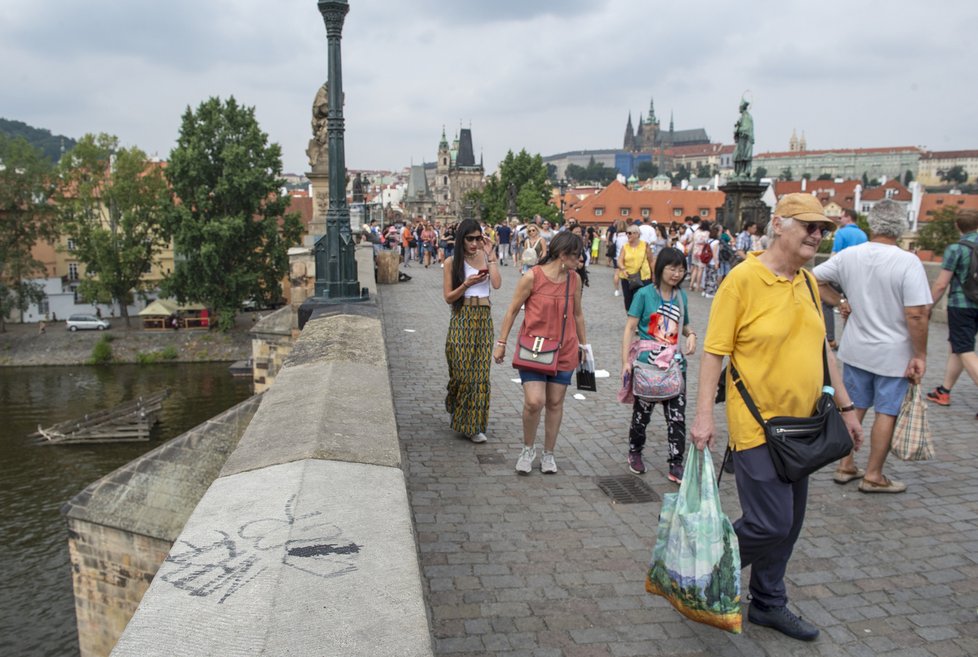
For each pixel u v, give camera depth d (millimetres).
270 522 2752
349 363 5820
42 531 29625
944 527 5352
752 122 26922
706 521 3439
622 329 14188
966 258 7961
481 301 6926
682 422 6172
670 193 115812
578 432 7578
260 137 60438
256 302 64188
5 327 68688
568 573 4551
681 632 3914
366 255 19953
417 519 5344
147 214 66562
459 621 3990
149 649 1938
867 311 5770
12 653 21406
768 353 3627
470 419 7035
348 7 10125
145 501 10148
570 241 5977
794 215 3568
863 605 4258
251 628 2031
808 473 3545
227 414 10266
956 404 8828
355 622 2084
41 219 70000
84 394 51219
